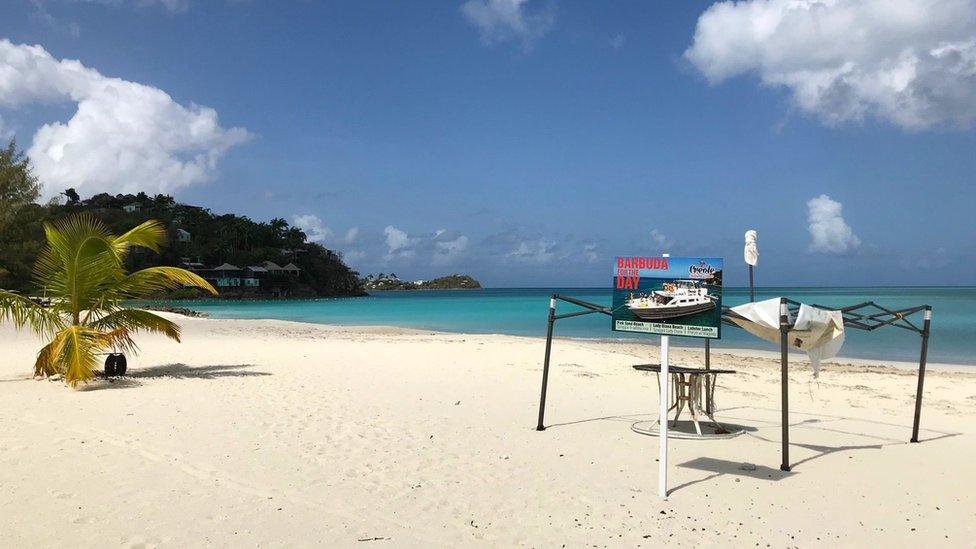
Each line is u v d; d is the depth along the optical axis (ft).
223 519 18.33
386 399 37.88
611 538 17.95
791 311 26.94
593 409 37.09
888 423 35.45
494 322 141.18
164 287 45.52
